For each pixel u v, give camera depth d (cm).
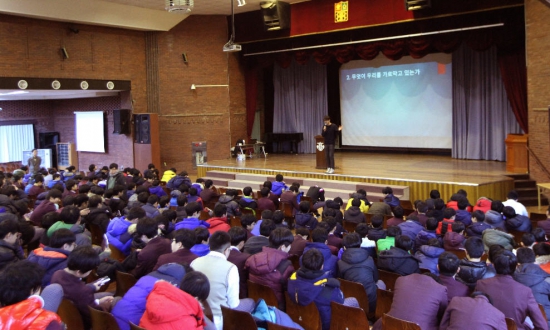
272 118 1998
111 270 474
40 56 1383
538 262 457
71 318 373
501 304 366
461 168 1319
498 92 1477
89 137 1747
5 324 254
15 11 1280
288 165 1500
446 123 1622
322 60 1602
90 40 1508
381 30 1447
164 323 294
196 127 1739
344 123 1858
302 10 1534
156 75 1677
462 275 399
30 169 1480
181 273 361
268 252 449
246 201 845
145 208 659
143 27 1600
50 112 1878
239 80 1806
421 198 1120
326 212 680
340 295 402
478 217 621
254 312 376
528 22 1153
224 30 1747
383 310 440
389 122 1748
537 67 1125
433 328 356
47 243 535
